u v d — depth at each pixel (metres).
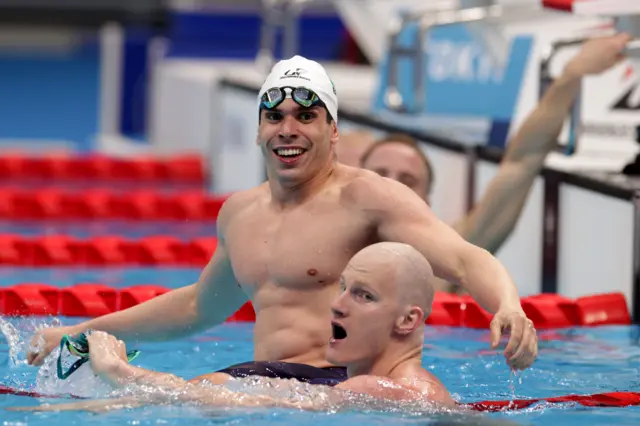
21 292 19.83
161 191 41.19
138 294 19.72
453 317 19.66
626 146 24.12
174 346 17.36
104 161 44.59
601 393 13.60
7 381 14.00
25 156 46.16
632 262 20.27
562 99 20.45
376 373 12.12
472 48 29.36
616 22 21.28
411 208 13.13
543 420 11.97
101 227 34.06
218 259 14.50
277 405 11.91
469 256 12.66
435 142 27.36
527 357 11.45
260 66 40.41
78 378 12.98
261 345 13.47
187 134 46.56
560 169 22.61
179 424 11.25
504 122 25.97
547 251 22.98
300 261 13.23
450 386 14.21
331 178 13.71
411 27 30.81
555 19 27.11
